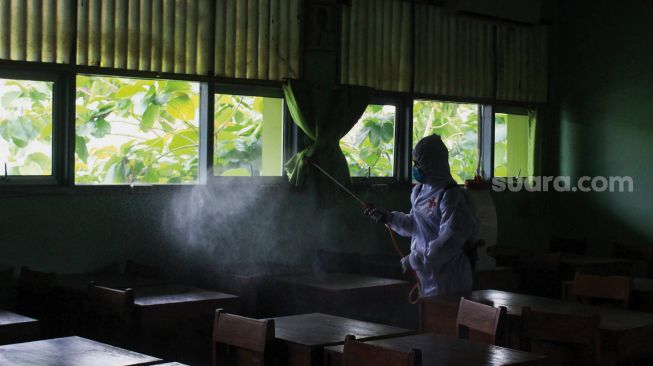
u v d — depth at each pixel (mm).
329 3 6320
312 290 4754
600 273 6176
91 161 5281
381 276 5754
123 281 4801
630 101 7758
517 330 3793
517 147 8070
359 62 6594
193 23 5594
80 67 5094
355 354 2705
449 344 3111
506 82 7805
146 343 3980
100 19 5176
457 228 4230
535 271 6082
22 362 2672
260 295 5098
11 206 4867
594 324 3193
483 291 4473
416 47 7004
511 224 7945
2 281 4723
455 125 7516
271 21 6012
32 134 5027
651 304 4676
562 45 8250
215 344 3209
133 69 5312
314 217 6273
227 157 5906
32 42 4934
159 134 5590
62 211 5062
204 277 5453
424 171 4430
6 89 4906
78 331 4289
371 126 6781
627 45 7777
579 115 8133
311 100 6105
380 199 6758
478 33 7539
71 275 5027
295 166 6117
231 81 5793
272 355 3086
